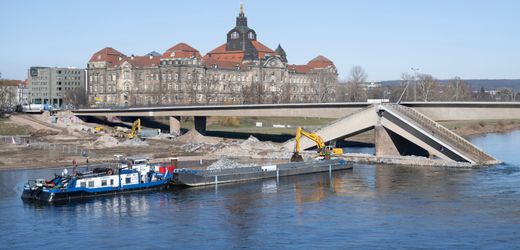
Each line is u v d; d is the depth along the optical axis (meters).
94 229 94.06
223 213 104.06
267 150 190.12
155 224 96.75
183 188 128.38
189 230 93.00
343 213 103.00
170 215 102.75
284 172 144.88
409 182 132.38
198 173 133.12
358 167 160.12
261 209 106.94
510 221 96.06
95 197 117.50
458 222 95.88
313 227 93.94
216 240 87.38
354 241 86.06
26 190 115.44
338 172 151.12
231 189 127.25
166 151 193.88
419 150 185.88
